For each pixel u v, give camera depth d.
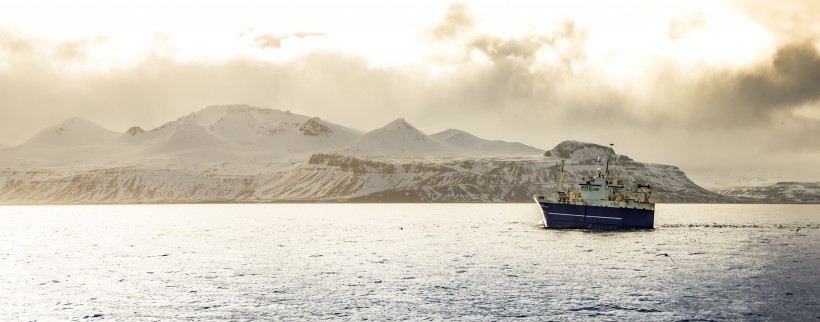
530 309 86.00
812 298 91.56
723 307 86.31
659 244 167.50
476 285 103.62
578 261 132.25
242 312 85.50
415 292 97.94
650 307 86.62
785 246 164.88
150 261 138.50
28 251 164.25
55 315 84.88
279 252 154.75
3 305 90.81
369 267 125.50
